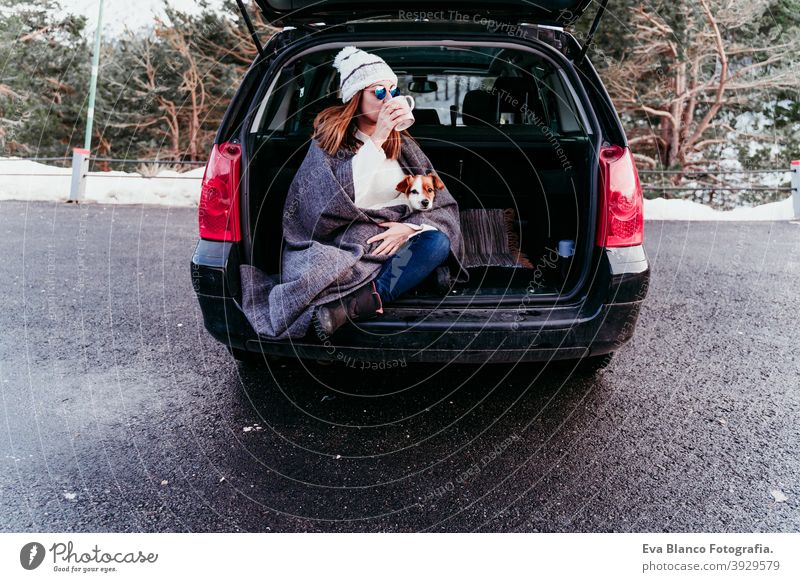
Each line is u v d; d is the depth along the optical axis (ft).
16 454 6.40
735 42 40.78
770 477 6.03
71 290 12.61
